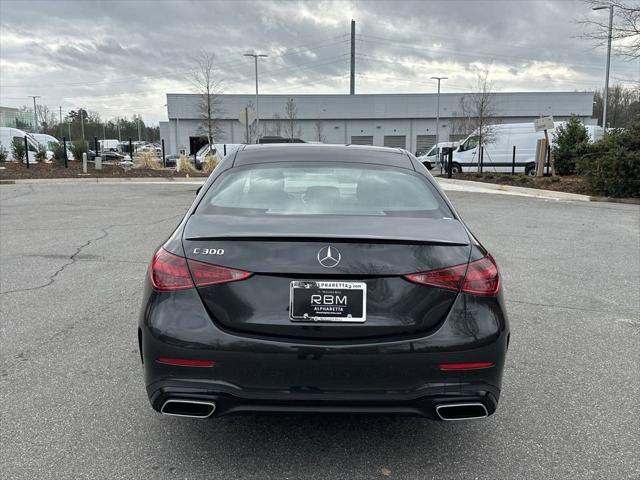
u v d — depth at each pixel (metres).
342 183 3.39
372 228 2.74
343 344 2.49
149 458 2.83
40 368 3.87
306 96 63.75
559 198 15.92
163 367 2.55
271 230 2.68
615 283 6.35
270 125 63.50
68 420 3.18
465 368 2.54
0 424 3.12
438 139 63.94
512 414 3.34
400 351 2.48
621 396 3.57
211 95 50.97
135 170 24.25
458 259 2.63
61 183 19.48
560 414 3.34
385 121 64.56
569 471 2.76
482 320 2.58
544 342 4.51
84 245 8.08
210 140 44.50
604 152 16.19
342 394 2.50
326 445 2.99
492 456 2.89
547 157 23.03
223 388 2.51
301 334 2.51
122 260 7.13
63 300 5.43
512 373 3.91
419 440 3.05
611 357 4.21
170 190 16.92
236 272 2.53
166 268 2.64
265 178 3.43
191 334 2.51
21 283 6.02
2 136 30.89
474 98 57.41
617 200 15.02
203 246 2.62
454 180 21.78
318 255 2.52
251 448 2.94
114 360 4.02
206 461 2.81
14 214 11.23
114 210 11.91
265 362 2.48
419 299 2.54
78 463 2.77
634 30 15.77
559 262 7.38
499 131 27.94
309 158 3.70
